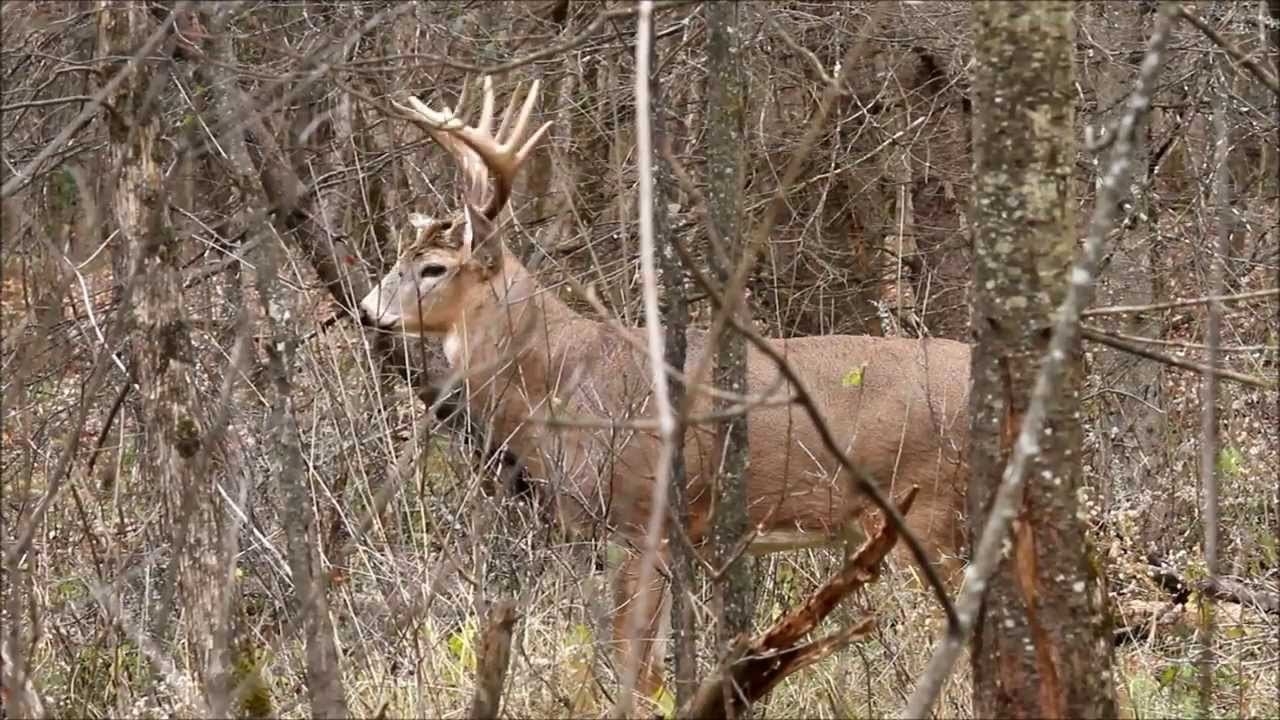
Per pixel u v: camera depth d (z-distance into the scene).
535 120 12.80
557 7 13.26
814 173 12.83
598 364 10.24
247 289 10.20
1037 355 5.68
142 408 8.38
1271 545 9.98
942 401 9.85
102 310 10.16
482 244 10.50
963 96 12.48
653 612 9.55
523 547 8.91
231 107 7.95
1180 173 13.27
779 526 10.06
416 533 9.01
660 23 12.59
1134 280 11.62
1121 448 11.11
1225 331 11.51
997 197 5.70
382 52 11.16
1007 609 5.77
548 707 7.84
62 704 8.12
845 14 11.90
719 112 7.36
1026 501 5.70
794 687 8.17
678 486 7.50
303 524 7.35
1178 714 7.79
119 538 8.99
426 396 10.16
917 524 9.91
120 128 7.64
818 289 12.84
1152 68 4.86
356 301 11.05
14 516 9.52
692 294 11.70
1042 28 5.60
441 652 8.23
